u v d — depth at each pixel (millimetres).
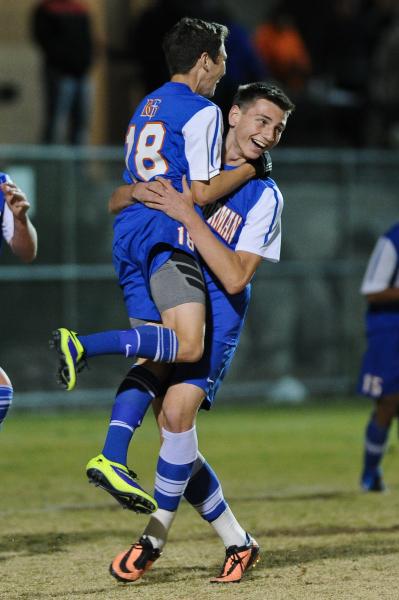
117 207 18578
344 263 49000
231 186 17984
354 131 55656
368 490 28516
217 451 35750
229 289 17703
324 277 48750
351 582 18281
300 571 19156
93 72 55469
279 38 56062
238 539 18500
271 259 18406
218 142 17891
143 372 17688
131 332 17109
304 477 30938
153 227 17875
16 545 21812
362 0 57344
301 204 48469
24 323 44062
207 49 18516
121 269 18469
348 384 49062
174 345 17156
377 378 27703
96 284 45094
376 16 56531
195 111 17875
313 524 23859
